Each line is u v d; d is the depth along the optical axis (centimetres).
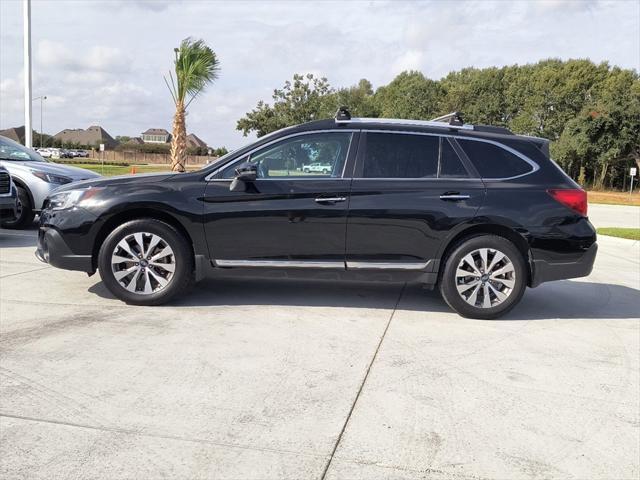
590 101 5162
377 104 7288
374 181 525
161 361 398
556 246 525
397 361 415
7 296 555
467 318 538
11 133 10250
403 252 525
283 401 342
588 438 312
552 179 535
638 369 418
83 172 1073
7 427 300
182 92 1816
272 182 526
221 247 528
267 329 477
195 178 531
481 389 371
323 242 524
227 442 293
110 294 574
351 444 296
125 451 281
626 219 2089
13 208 902
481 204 521
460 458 286
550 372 406
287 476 265
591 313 580
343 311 543
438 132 541
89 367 384
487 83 6012
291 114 4181
